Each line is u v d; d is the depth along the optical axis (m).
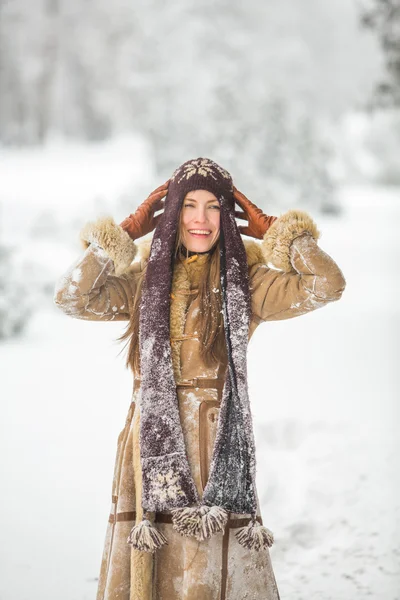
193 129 29.75
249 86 30.56
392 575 4.38
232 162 27.66
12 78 58.47
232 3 39.69
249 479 2.98
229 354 3.05
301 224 3.17
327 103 63.69
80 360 10.65
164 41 35.47
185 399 3.10
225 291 3.10
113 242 3.12
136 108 47.94
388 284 16.16
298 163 28.52
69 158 44.22
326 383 8.85
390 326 12.34
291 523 5.05
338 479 5.66
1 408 8.07
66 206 27.70
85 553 4.78
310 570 4.52
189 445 3.06
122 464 3.17
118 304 3.28
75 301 3.14
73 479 6.04
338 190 34.00
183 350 3.15
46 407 8.15
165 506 2.94
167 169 30.20
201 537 2.88
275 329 12.35
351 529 4.93
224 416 3.03
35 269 15.84
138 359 3.24
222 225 3.17
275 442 6.82
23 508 5.45
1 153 45.97
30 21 56.69
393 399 8.05
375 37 15.02
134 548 2.96
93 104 62.03
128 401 8.48
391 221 27.98
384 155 45.28
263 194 26.77
